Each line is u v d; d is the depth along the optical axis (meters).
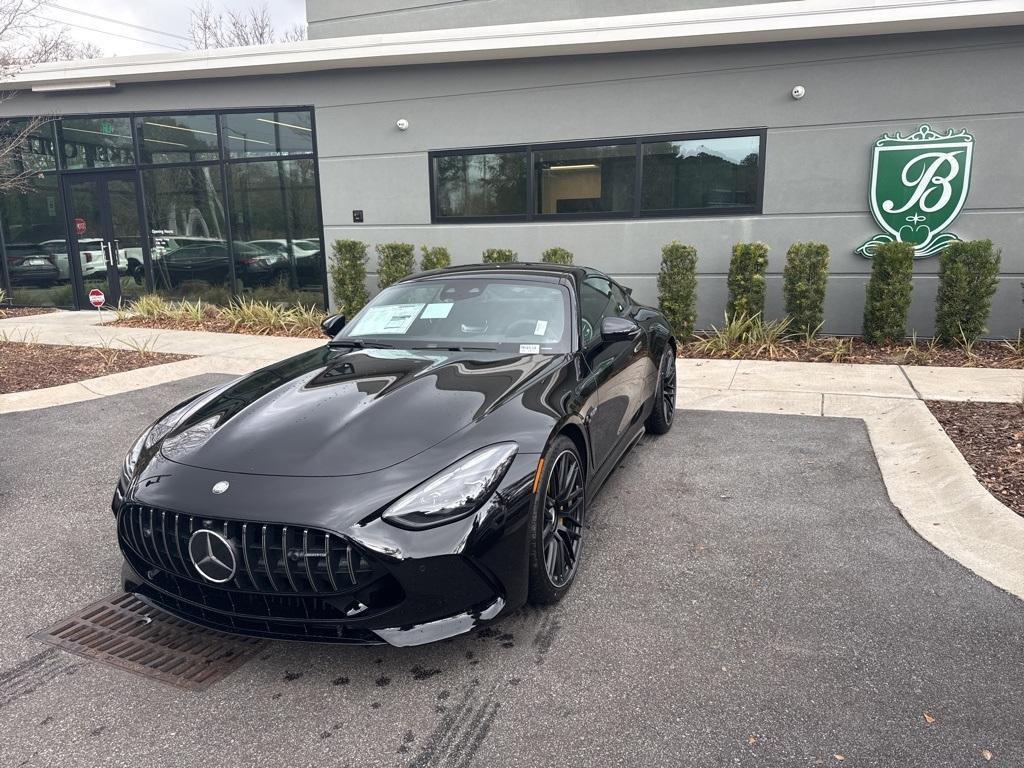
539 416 2.97
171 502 2.56
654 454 4.98
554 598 2.99
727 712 2.34
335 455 2.64
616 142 8.98
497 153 9.55
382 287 9.97
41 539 3.79
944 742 2.17
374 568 2.42
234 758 2.21
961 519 3.75
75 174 12.10
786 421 5.65
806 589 3.12
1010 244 7.86
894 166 8.04
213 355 8.57
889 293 7.71
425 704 2.44
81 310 12.70
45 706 2.46
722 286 8.91
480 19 10.23
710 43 8.24
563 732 2.28
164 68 10.40
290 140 10.55
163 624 2.99
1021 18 7.20
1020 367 6.90
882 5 7.36
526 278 4.27
